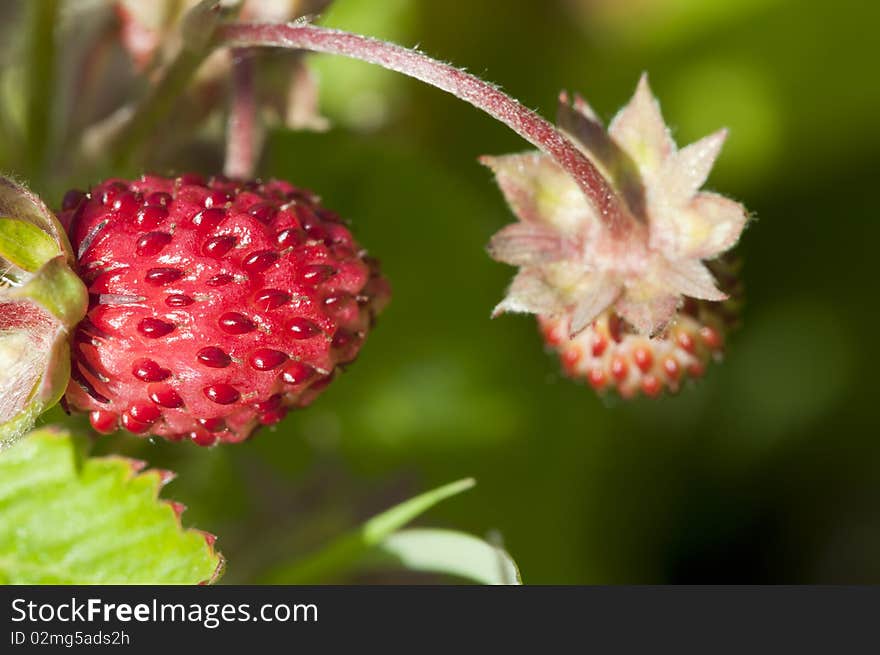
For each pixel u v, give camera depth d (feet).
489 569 0.44
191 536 0.43
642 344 0.44
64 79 0.49
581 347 0.44
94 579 0.43
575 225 0.44
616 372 0.44
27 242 0.41
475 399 0.52
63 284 0.40
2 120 0.50
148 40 0.48
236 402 0.41
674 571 0.53
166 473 0.44
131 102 0.50
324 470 0.50
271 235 0.41
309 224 0.42
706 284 0.43
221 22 0.43
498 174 0.44
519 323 0.52
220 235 0.41
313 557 0.45
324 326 0.41
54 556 0.43
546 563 0.51
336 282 0.42
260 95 0.47
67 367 0.41
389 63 0.42
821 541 0.53
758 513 0.53
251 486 0.49
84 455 0.44
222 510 0.49
